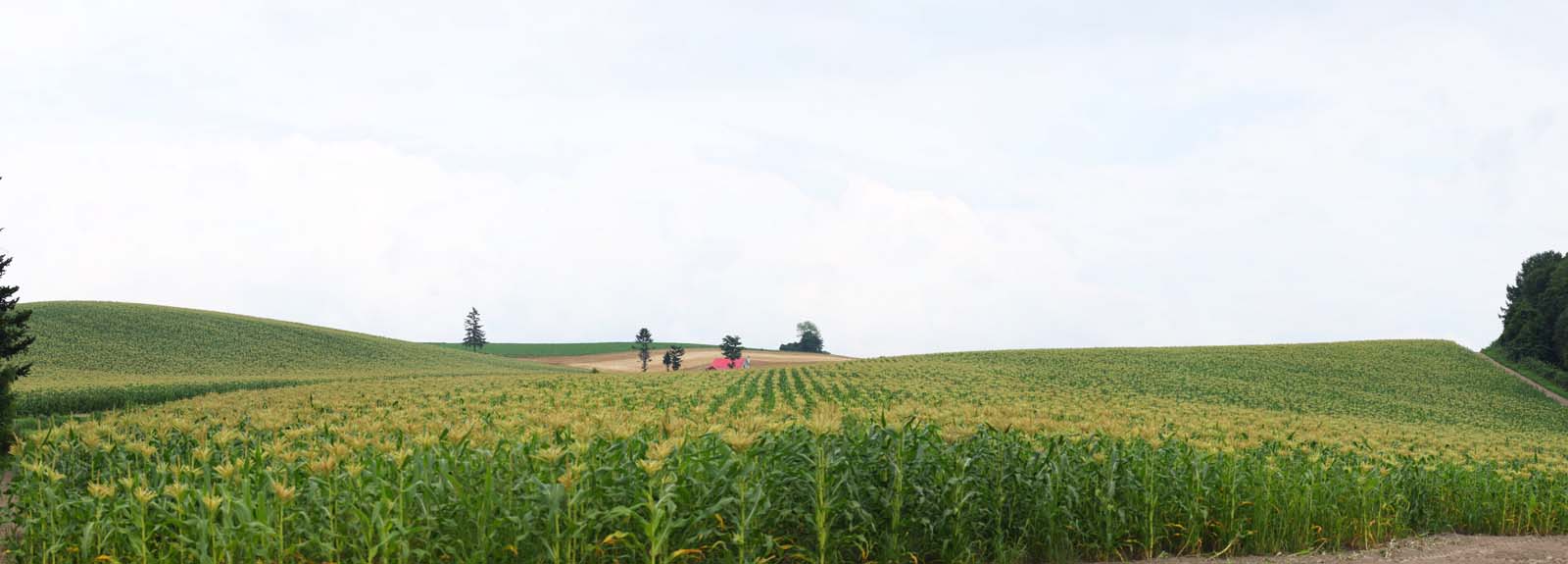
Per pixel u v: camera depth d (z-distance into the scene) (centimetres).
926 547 966
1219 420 2167
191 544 789
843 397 4203
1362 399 6569
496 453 854
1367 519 1294
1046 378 7081
